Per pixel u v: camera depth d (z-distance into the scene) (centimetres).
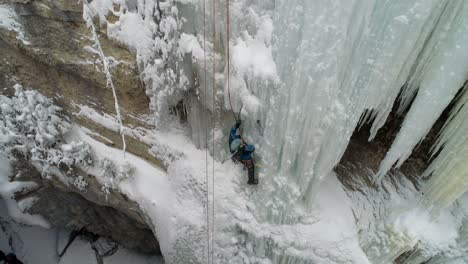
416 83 465
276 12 473
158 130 720
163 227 732
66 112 820
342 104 478
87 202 981
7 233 1180
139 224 932
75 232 1189
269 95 512
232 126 620
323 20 421
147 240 1048
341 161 623
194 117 646
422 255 547
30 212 1056
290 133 516
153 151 743
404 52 418
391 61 430
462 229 533
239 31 522
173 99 641
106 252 1164
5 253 1172
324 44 434
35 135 828
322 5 414
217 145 646
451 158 480
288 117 500
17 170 939
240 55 517
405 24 400
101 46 643
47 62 712
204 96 589
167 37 558
